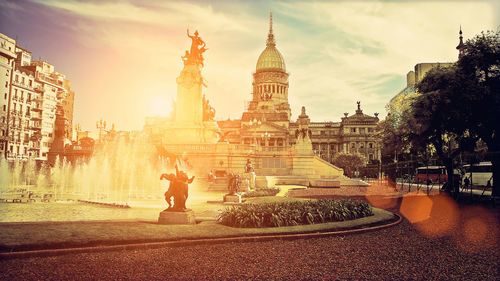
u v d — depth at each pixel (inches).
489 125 1213.1
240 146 2134.6
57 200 1173.1
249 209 665.0
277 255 457.4
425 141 1433.3
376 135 2851.9
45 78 4124.0
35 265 392.5
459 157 1405.0
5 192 1517.0
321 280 356.5
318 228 613.6
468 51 1235.2
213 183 1760.6
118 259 425.1
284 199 1146.0
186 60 2220.7
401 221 761.0
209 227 605.3
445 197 1296.8
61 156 2428.6
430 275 376.2
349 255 459.8
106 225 585.0
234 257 444.8
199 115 2178.9
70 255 436.8
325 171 2356.1
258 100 6245.1
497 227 665.6
